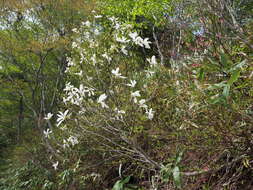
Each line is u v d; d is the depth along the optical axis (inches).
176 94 60.8
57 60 223.5
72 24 185.2
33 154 136.1
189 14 74.1
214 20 55.6
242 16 66.6
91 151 87.9
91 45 92.3
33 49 183.5
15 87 209.6
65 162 100.2
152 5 174.7
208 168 48.7
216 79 54.3
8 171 150.6
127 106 67.1
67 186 93.9
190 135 53.1
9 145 220.8
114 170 85.3
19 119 223.0
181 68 68.4
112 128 66.6
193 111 53.6
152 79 76.0
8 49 188.5
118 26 83.0
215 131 47.9
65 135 104.1
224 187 46.6
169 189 53.4
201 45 67.3
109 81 87.4
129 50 93.4
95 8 193.9
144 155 58.0
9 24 192.1
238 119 47.3
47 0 181.3
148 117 63.0
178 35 92.7
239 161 49.9
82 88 73.6
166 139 63.2
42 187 104.3
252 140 44.8
